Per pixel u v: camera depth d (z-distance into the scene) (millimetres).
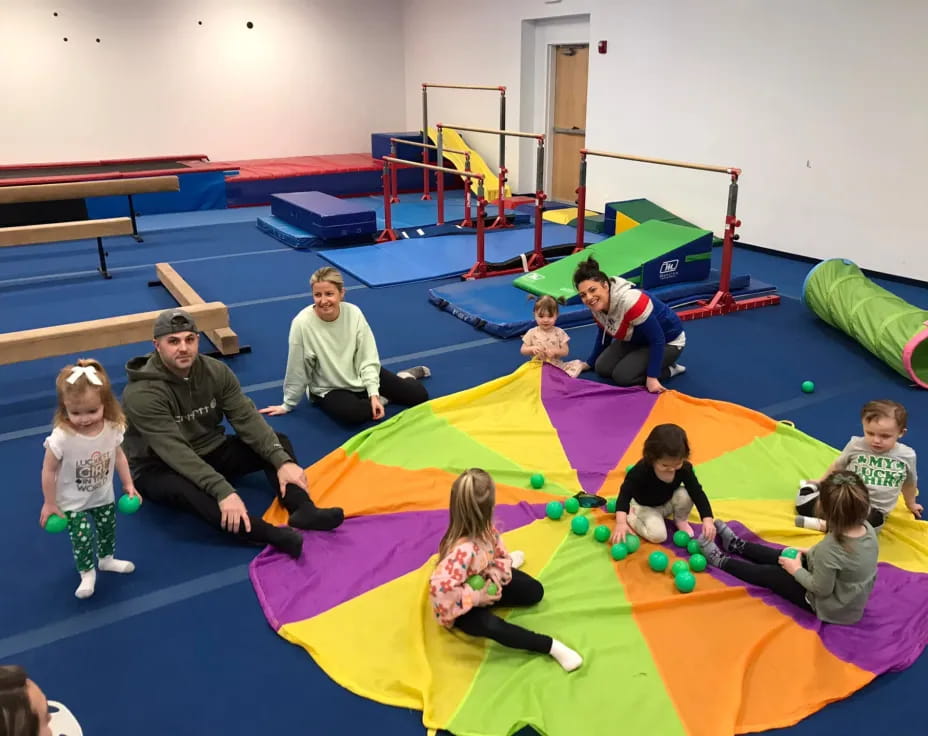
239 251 9180
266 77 13922
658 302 5082
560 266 7125
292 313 6703
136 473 3471
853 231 8109
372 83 14961
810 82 8156
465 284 7191
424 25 14359
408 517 3463
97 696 2510
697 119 9516
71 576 3145
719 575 3047
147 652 2709
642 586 2982
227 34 13398
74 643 2754
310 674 2611
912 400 4863
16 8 11789
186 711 2449
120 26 12531
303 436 4305
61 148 12625
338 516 3383
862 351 5754
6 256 8945
